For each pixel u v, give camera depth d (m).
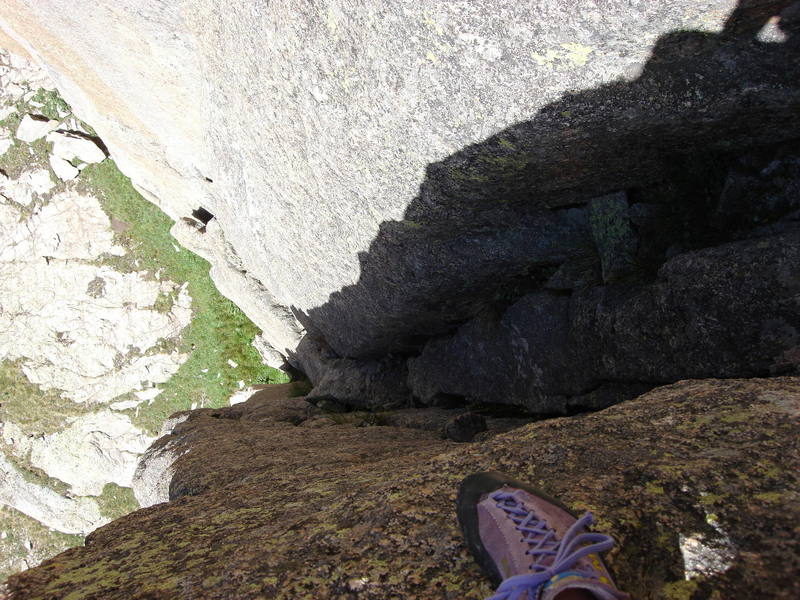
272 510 2.53
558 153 3.81
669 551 1.51
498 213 4.85
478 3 3.09
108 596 1.93
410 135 4.04
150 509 3.01
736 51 2.98
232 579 1.79
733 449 1.77
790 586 1.35
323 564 1.73
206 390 14.52
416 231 5.20
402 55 3.58
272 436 5.24
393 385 8.15
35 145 14.84
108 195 14.78
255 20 4.48
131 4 6.16
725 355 3.44
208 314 14.72
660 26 2.89
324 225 6.05
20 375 15.48
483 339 5.96
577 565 1.35
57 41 8.30
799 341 3.16
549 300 5.01
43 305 15.24
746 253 3.31
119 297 14.95
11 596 2.07
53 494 15.38
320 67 4.16
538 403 5.32
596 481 1.75
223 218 9.73
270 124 5.34
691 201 4.05
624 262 4.34
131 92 8.35
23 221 15.10
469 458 2.05
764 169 3.59
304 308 8.78
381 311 6.68
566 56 3.16
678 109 3.26
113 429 15.04
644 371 4.03
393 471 2.86
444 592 1.55
